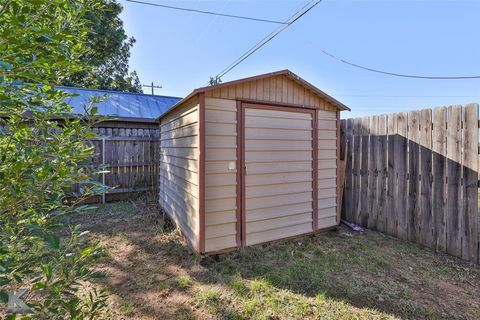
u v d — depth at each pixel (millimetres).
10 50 852
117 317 2139
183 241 3701
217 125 3168
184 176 3695
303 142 3881
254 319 2107
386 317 2146
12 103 1013
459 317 2174
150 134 6609
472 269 2949
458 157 3170
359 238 3912
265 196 3551
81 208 1283
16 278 930
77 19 1225
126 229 4258
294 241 3775
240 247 3350
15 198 1089
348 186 4645
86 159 1386
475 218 3041
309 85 3787
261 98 3477
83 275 1121
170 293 2488
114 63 14094
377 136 4148
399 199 3844
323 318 2123
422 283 2678
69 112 1495
